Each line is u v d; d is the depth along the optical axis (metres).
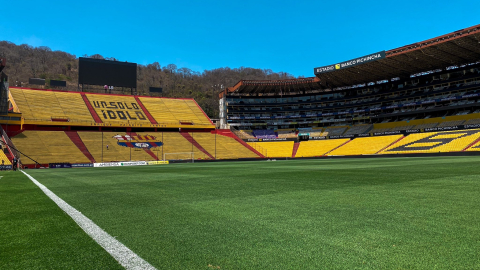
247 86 86.12
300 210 5.84
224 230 4.40
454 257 3.07
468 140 51.91
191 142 71.50
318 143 75.19
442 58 63.22
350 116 85.19
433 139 57.56
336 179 12.95
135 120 73.12
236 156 67.94
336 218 5.02
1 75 58.16
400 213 5.29
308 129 88.25
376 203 6.43
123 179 16.47
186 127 77.06
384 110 79.31
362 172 16.98
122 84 79.19
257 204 6.73
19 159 45.31
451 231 4.02
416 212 5.34
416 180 11.39
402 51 59.97
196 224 4.83
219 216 5.45
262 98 92.81
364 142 68.31
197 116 83.56
